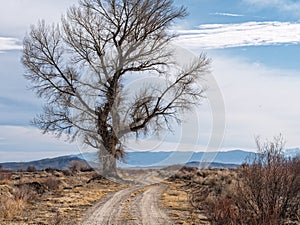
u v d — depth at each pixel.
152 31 34.50
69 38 38.78
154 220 15.84
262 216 12.59
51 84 39.25
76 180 34.47
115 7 36.31
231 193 18.56
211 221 14.84
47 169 44.91
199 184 29.72
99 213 17.58
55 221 15.70
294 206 13.66
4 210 17.52
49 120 37.66
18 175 38.81
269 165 13.56
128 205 19.92
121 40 34.75
